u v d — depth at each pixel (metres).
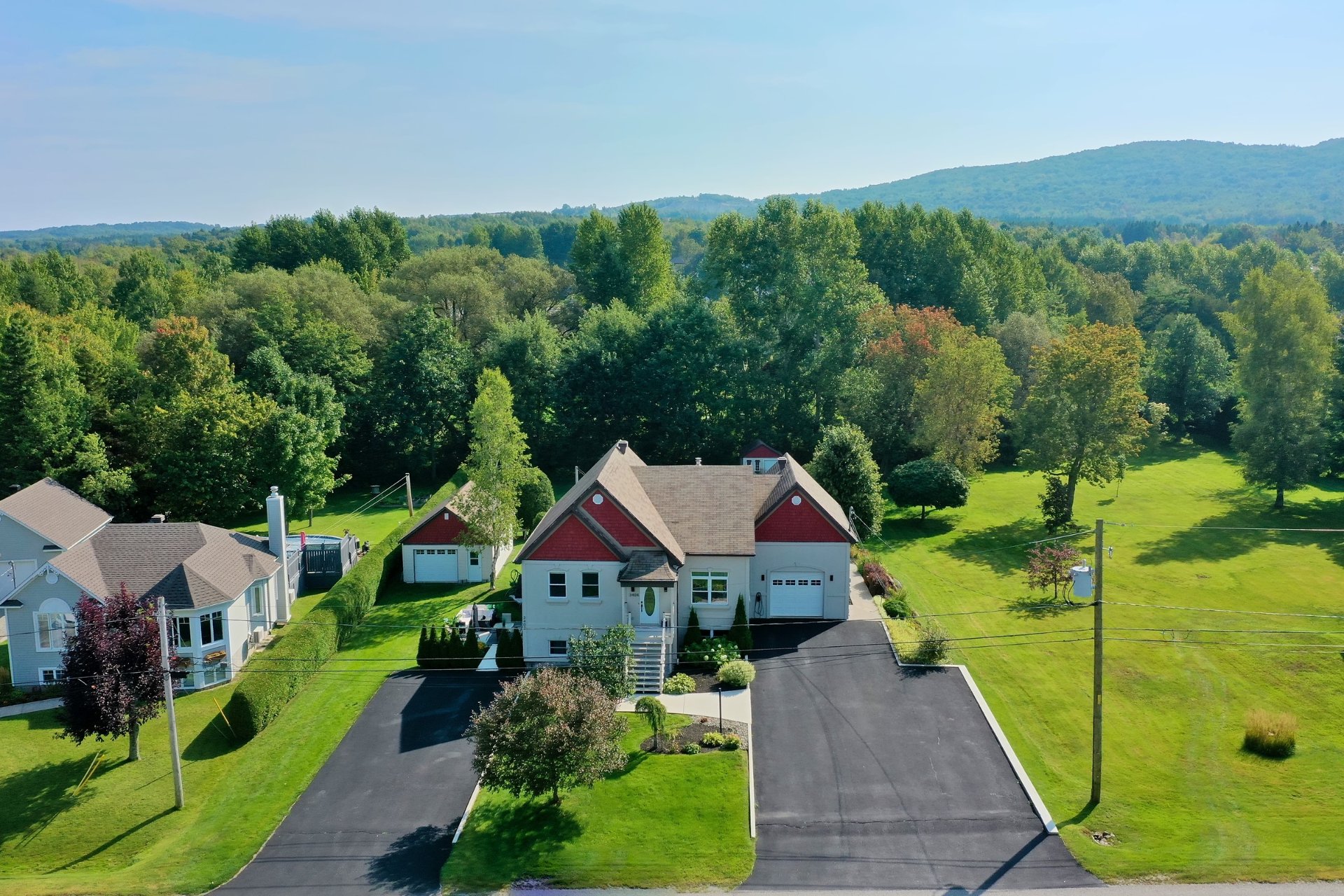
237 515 72.25
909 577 56.22
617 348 85.44
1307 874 26.81
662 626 42.06
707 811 30.48
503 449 53.72
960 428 73.06
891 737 35.03
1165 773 32.66
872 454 81.62
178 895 27.50
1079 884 26.72
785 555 46.53
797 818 30.08
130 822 31.64
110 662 34.00
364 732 37.03
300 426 66.88
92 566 42.50
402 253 142.88
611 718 31.03
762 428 83.19
